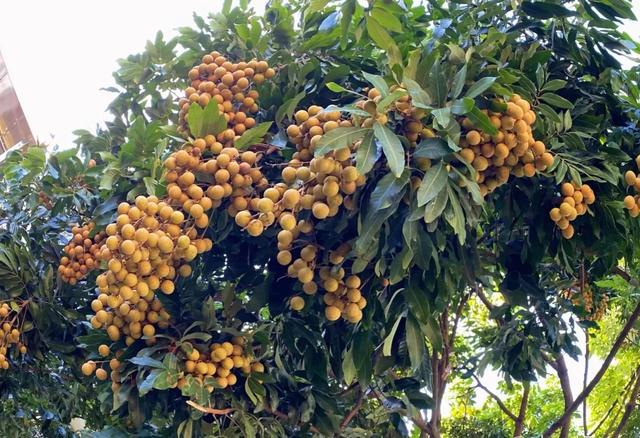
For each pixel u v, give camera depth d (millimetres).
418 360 2688
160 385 2580
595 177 2828
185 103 3137
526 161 2650
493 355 3990
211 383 2764
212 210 2779
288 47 3572
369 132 2295
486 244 3512
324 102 3217
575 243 3018
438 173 2305
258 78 3186
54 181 3725
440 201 2297
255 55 3408
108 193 3330
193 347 2828
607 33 3320
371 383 3516
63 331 3730
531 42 3271
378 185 2324
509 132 2543
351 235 2656
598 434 5223
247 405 2980
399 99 2434
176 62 3578
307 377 3162
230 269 3246
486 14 3271
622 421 4125
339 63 3338
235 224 3029
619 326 4746
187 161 2658
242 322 3154
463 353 5195
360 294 2697
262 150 2957
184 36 3535
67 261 3562
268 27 3594
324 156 2346
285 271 2992
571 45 3186
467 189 2488
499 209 3096
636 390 4172
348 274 2725
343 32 3088
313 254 2652
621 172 3076
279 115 2900
